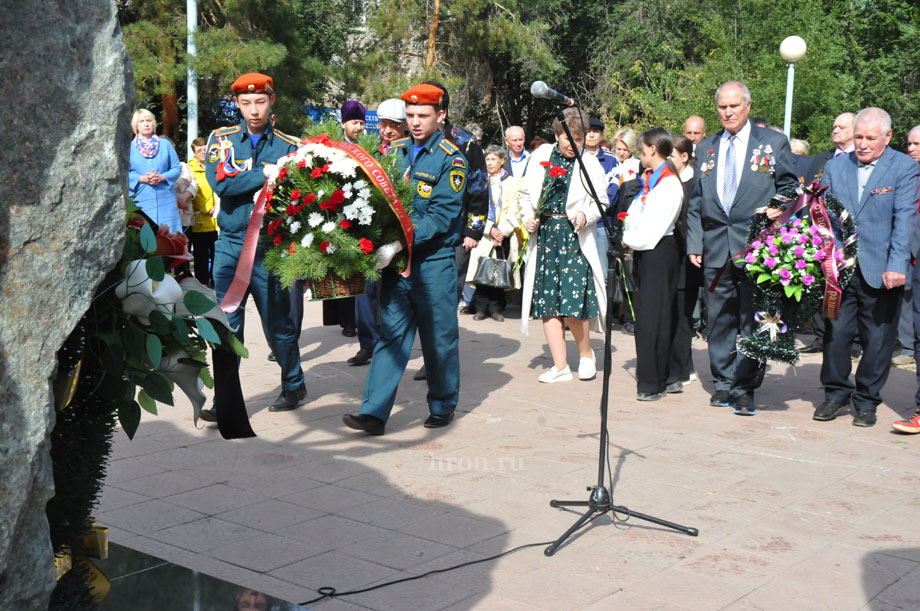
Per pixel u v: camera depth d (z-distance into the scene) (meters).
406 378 7.72
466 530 4.29
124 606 2.89
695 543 4.16
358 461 5.37
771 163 6.55
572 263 7.37
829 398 6.54
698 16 22.97
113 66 1.86
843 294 6.35
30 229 1.75
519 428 6.15
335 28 25.88
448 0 25.09
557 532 4.28
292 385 6.57
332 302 8.65
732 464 5.39
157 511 4.50
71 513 2.46
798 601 3.57
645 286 6.91
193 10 18.86
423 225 5.73
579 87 31.64
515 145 10.32
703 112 18.16
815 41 16.88
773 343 6.28
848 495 4.87
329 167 5.13
